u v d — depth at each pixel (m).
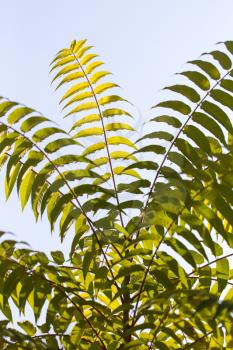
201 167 2.12
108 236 2.14
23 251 2.05
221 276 2.13
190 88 2.16
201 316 1.81
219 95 2.16
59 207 2.20
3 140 2.25
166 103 2.16
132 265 2.03
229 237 2.12
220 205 2.01
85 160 2.22
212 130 2.13
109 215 2.15
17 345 1.94
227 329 1.91
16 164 2.38
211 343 2.18
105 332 2.18
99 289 2.15
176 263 2.03
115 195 2.19
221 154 2.13
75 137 2.43
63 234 2.27
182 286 2.11
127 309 2.07
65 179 2.19
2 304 2.21
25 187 2.39
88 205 2.15
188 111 2.16
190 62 2.18
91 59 2.50
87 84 2.47
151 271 2.06
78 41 2.49
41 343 1.84
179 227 2.01
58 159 2.25
